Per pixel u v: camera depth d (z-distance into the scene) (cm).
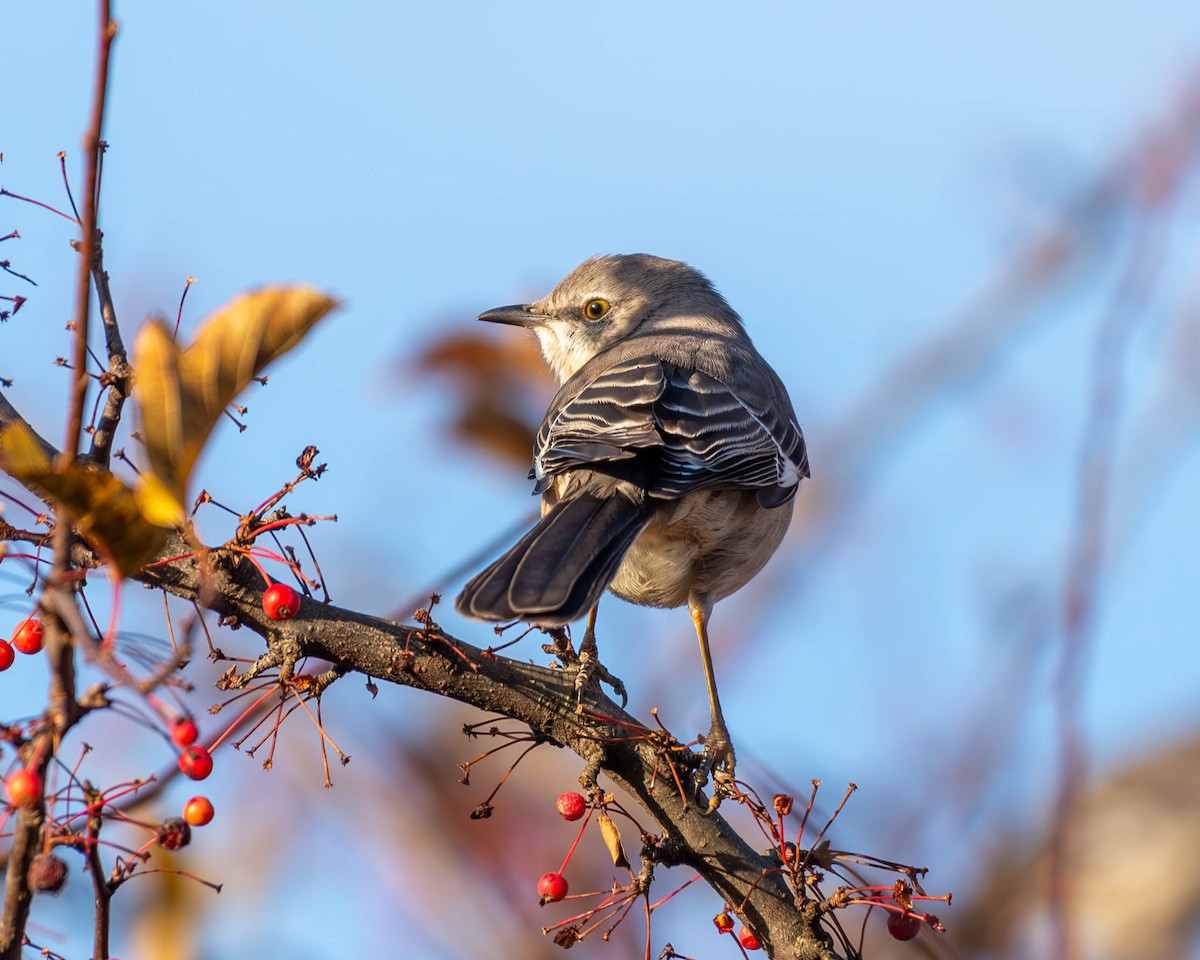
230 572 701
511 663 754
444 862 732
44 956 554
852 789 682
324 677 668
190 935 667
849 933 779
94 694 469
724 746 920
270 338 455
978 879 654
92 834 502
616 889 679
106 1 461
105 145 466
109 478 449
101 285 604
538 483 943
